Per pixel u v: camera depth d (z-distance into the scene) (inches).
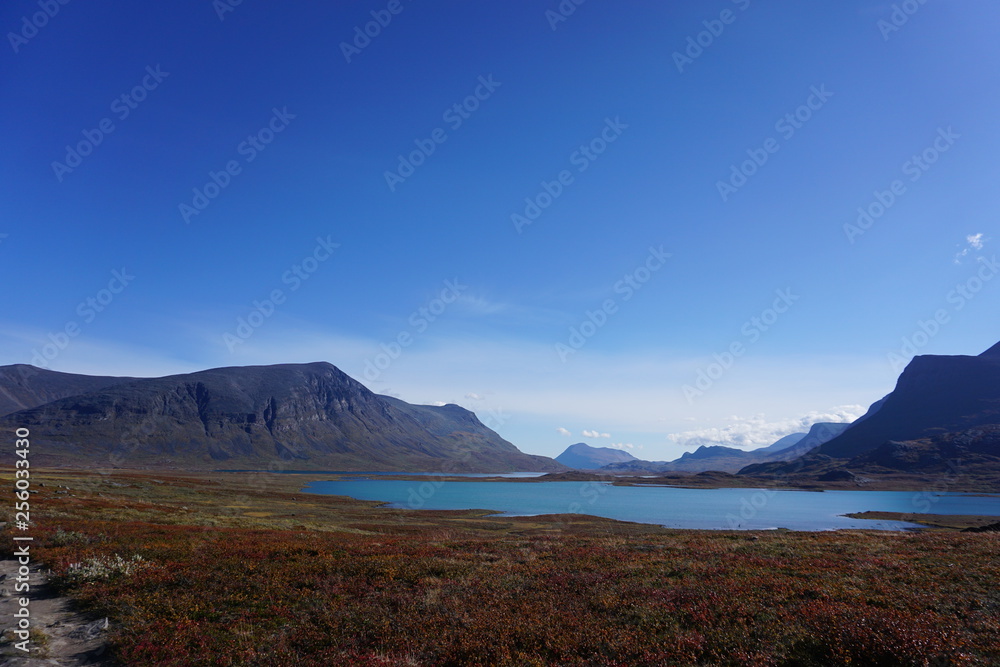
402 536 1755.7
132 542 1017.5
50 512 1392.7
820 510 4687.5
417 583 789.9
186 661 499.5
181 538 1125.7
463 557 1063.0
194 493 3575.3
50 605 645.3
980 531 2000.5
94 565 771.4
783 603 642.2
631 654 502.0
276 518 2255.2
